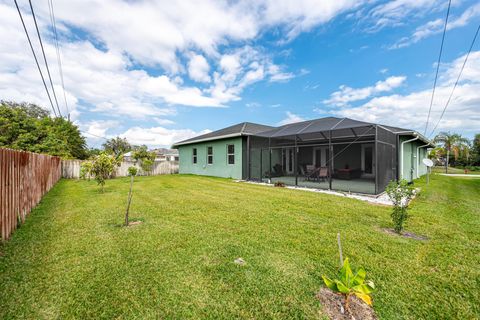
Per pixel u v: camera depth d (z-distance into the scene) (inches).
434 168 1235.2
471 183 497.0
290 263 119.8
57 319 81.2
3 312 83.5
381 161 327.6
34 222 186.5
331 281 86.6
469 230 171.2
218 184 442.3
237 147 548.7
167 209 230.8
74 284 100.4
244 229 170.6
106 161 356.8
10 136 613.9
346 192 340.5
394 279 106.0
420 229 172.6
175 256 126.8
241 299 92.4
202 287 99.6
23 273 108.0
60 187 399.9
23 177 188.9
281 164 633.6
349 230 169.5
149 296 93.6
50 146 655.8
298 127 452.8
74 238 151.5
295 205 248.7
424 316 84.0
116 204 254.8
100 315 83.1
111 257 125.0
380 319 82.0
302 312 85.4
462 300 92.5
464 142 1133.7
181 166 808.9
